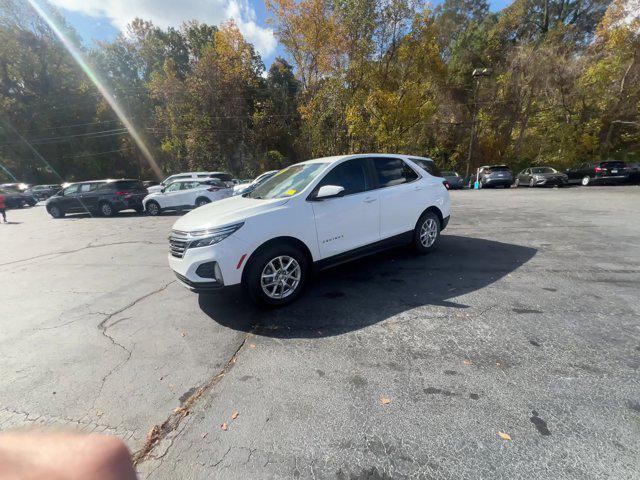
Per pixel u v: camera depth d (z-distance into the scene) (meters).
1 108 30.20
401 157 4.95
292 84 36.84
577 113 24.00
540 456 1.59
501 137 28.14
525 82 24.97
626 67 20.92
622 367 2.23
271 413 1.98
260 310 3.49
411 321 3.05
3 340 3.15
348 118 20.22
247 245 3.24
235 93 28.78
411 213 4.79
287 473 1.58
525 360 2.36
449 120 29.19
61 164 34.50
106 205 13.94
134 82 35.41
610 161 17.08
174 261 3.42
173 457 1.70
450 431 1.77
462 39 32.69
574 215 8.25
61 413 2.09
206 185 13.57
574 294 3.47
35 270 5.81
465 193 17.22
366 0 17.69
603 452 1.60
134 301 4.02
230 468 1.62
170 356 2.71
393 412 1.93
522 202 11.48
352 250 4.11
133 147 35.16
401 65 19.31
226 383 2.30
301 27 21.45
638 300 3.27
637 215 7.82
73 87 32.62
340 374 2.33
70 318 3.62
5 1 28.06
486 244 5.75
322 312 3.36
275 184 4.30
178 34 36.84
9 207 21.53
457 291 3.71
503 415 1.86
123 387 2.33
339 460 1.63
